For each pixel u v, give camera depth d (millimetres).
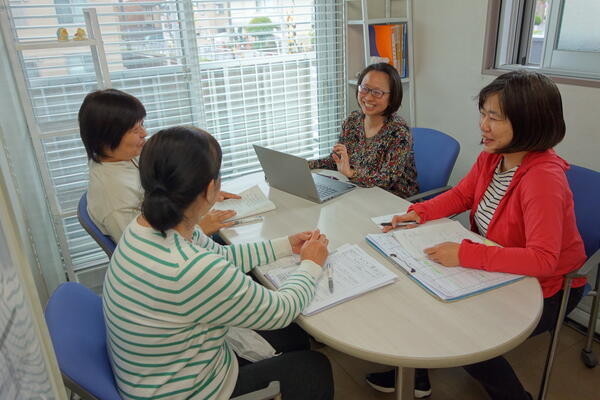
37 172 2115
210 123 2566
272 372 1152
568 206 1337
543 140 1268
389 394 1771
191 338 945
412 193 2092
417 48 2688
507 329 1008
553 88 1246
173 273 878
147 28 2221
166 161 872
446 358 928
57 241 2262
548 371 1562
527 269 1188
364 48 2781
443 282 1166
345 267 1241
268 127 2779
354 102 2988
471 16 2340
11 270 544
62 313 996
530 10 2270
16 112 1924
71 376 857
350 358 1964
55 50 2033
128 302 901
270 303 985
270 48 2609
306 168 1631
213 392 1005
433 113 2701
